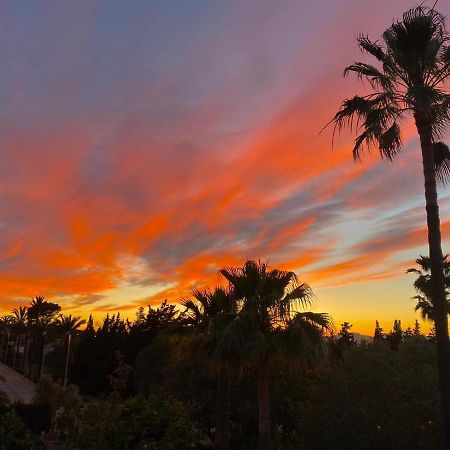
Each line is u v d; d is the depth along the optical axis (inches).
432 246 426.0
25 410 1081.4
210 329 645.9
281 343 597.6
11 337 4387.3
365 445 470.3
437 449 457.7
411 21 440.8
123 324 2341.3
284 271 636.7
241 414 804.6
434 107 436.1
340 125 474.9
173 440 361.4
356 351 559.2
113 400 397.4
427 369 522.3
